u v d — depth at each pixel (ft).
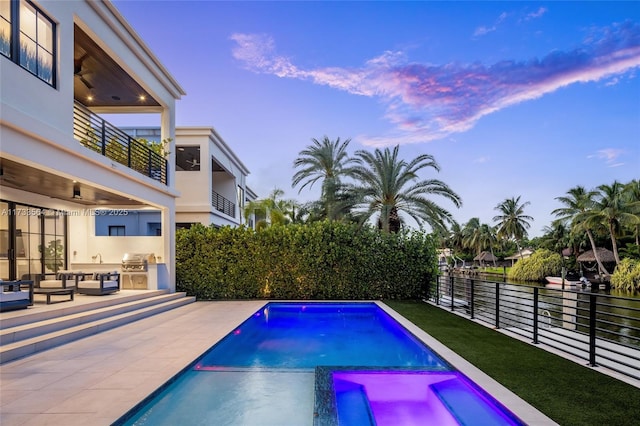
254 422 13.33
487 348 20.30
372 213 47.32
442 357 18.57
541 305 61.36
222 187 69.97
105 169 28.50
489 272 165.48
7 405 12.97
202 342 22.07
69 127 23.90
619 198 106.73
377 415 14.07
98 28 27.45
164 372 16.53
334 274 43.55
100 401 13.33
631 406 12.53
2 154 18.61
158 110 41.19
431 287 41.93
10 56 19.56
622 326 15.76
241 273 43.42
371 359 22.13
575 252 126.41
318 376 16.12
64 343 21.68
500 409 12.85
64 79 23.49
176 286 43.06
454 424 13.46
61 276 31.19
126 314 28.89
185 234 43.65
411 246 43.83
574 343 22.38
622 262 94.73
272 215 62.08
